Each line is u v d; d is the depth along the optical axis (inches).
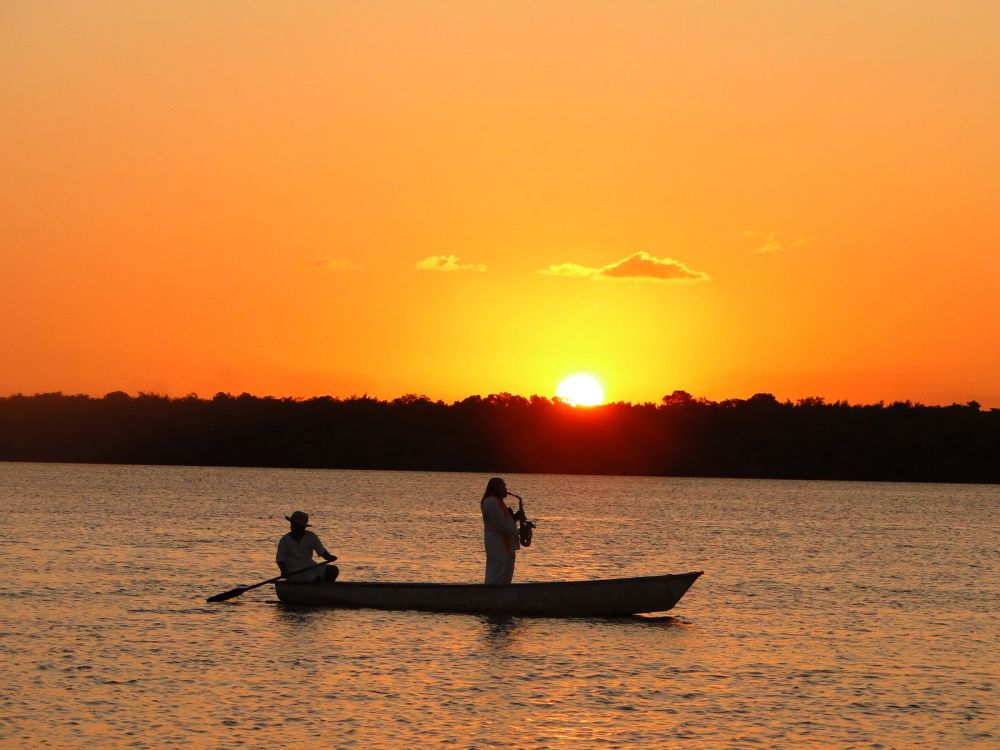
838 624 1312.7
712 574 1898.4
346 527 3115.2
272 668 994.7
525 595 1309.1
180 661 1016.2
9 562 1840.6
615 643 1144.8
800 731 823.1
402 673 984.3
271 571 1780.3
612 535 2974.9
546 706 877.8
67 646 1073.5
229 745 761.6
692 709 878.4
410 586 1332.4
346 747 762.8
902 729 831.7
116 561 1898.4
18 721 806.5
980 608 1491.1
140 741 766.5
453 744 773.9
